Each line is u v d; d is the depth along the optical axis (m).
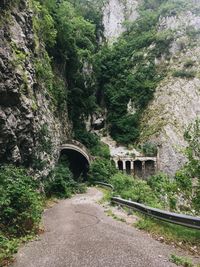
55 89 42.12
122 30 107.00
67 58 53.69
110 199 20.39
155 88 73.56
